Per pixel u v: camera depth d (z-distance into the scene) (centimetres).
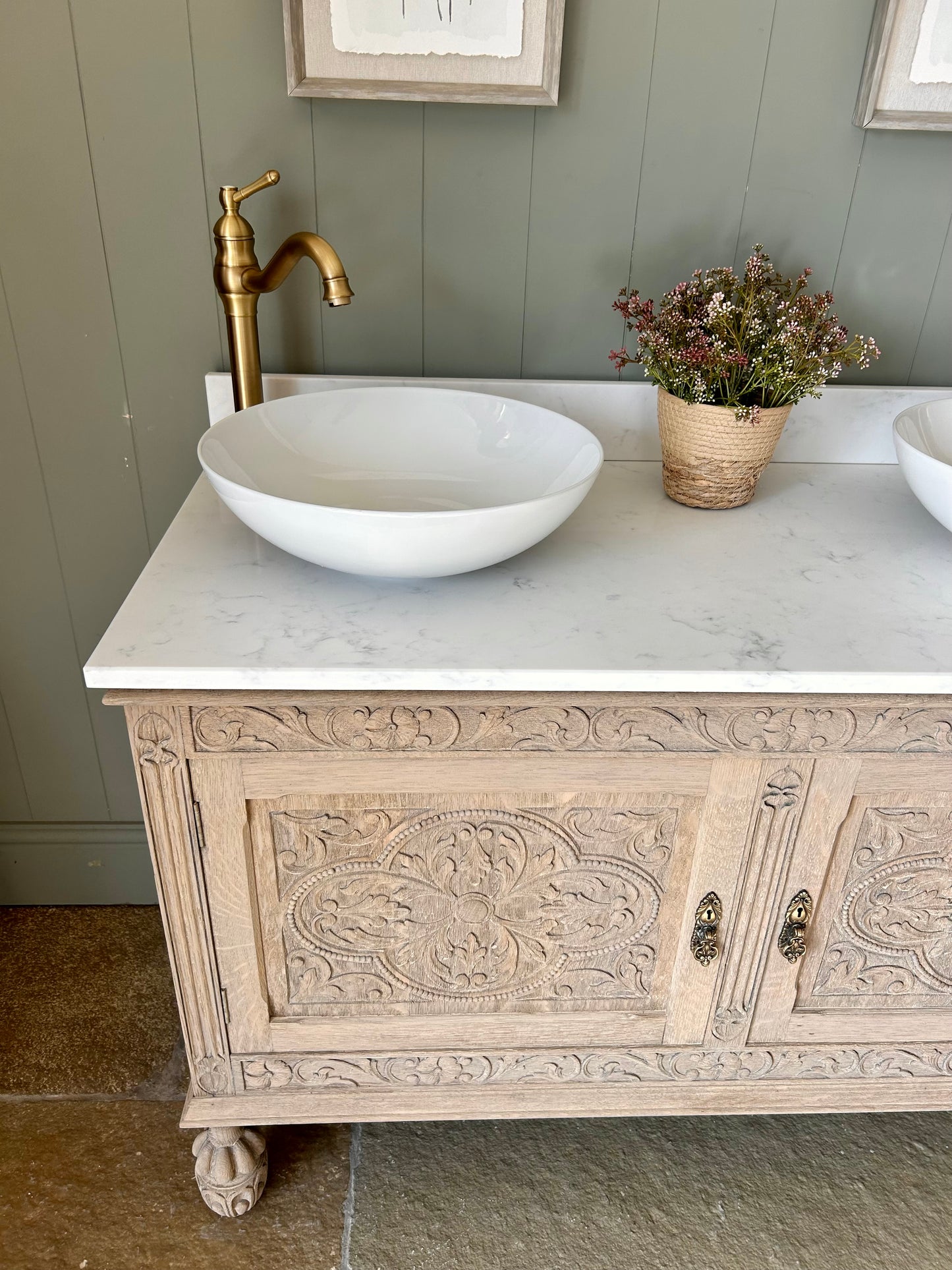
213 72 110
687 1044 113
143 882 165
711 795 95
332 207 118
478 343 127
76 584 142
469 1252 117
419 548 85
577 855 99
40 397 128
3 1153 127
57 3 105
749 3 109
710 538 111
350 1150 129
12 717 151
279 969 104
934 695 90
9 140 112
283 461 109
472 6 106
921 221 122
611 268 123
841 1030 113
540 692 88
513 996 108
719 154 117
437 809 95
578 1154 130
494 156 116
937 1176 129
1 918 163
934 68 112
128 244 119
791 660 87
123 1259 115
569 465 105
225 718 87
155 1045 142
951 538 113
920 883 104
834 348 111
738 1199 125
